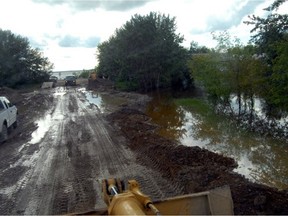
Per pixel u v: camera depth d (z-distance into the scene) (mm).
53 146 13625
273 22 16188
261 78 16922
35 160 11773
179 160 10367
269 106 18125
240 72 20641
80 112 22875
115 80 43344
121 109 22188
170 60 37125
